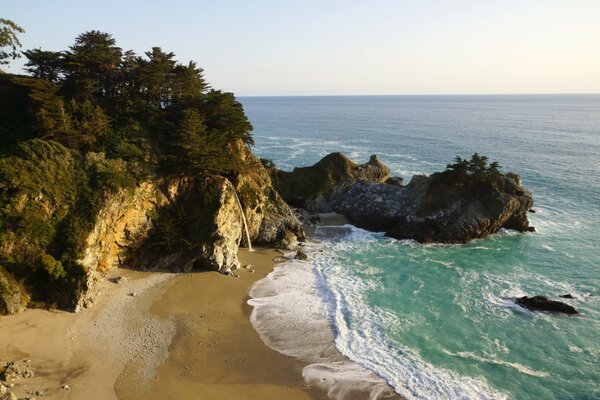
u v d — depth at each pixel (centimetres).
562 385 3288
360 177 8169
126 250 4994
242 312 4247
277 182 7962
